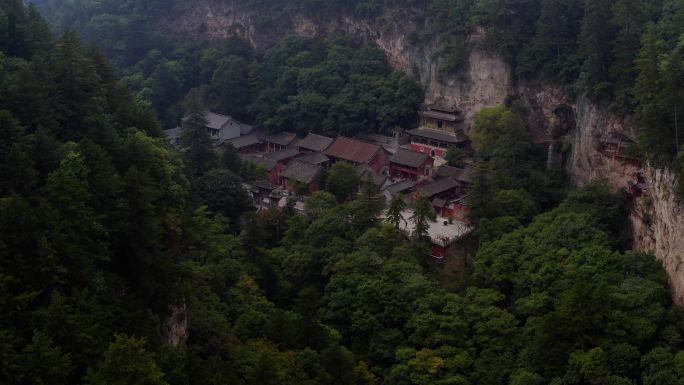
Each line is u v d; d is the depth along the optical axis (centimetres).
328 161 10662
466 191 9244
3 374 3431
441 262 7794
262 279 6888
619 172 7931
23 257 3934
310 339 5750
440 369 5725
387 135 11362
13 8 7050
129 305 4350
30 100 5191
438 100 11006
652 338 5650
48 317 3700
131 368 3606
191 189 8238
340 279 6700
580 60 9225
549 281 6475
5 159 4384
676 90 6619
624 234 7556
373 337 6228
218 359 4816
